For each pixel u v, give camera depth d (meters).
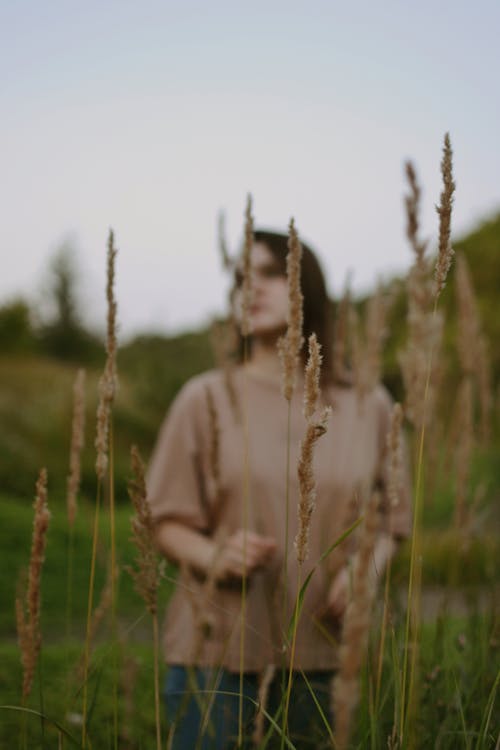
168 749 1.02
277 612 1.49
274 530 1.73
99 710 2.21
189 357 13.73
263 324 1.90
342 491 1.74
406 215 1.20
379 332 1.87
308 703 1.41
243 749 1.10
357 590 0.49
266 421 1.83
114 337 0.99
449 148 0.91
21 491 8.89
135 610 4.55
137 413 12.70
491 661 1.38
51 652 3.21
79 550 6.04
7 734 2.14
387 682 1.22
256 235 1.96
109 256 0.99
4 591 5.07
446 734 1.12
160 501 1.80
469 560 1.71
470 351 2.04
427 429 1.88
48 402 12.34
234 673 1.50
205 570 1.64
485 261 15.48
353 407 1.92
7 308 28.22
